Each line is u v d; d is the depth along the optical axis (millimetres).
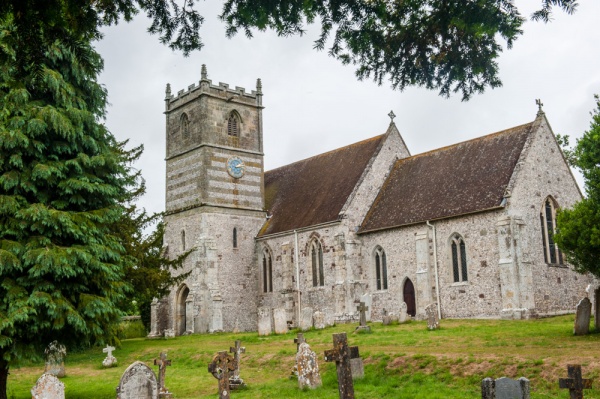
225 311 49562
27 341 19234
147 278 39656
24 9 8727
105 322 21000
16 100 19453
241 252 51688
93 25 9547
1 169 19594
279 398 18844
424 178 44250
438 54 11742
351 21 11016
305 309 38062
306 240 47594
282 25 10820
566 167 40719
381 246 43500
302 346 20094
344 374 13992
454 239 39188
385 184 47406
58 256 18625
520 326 30453
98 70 22109
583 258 24375
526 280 35562
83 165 20984
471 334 28094
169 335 46375
